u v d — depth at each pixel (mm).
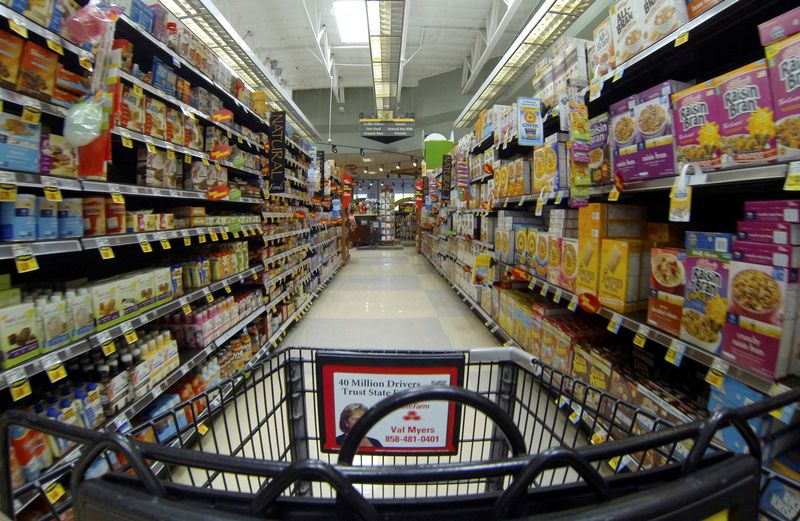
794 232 939
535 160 2482
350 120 11992
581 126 1894
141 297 1771
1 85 1187
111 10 1447
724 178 1104
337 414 993
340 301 5273
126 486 445
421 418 979
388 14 5066
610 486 431
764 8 1137
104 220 1632
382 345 3498
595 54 1777
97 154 1446
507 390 1030
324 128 12062
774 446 1057
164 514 383
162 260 2418
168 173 2131
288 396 1075
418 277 7242
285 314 3879
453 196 5812
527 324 2633
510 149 3260
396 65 6750
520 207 3453
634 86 1837
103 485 441
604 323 2234
